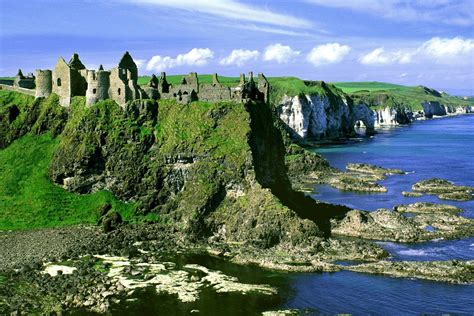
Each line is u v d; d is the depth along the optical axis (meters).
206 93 159.12
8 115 175.00
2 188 151.38
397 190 199.38
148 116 159.12
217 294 95.81
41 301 92.75
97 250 120.06
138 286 99.56
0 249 120.00
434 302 92.62
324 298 94.25
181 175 147.38
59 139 167.50
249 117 149.12
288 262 111.88
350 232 134.38
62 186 155.12
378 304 91.94
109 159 155.25
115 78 162.62
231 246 124.44
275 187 154.62
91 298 93.25
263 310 89.31
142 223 141.38
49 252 118.06
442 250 121.25
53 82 176.88
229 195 139.12
